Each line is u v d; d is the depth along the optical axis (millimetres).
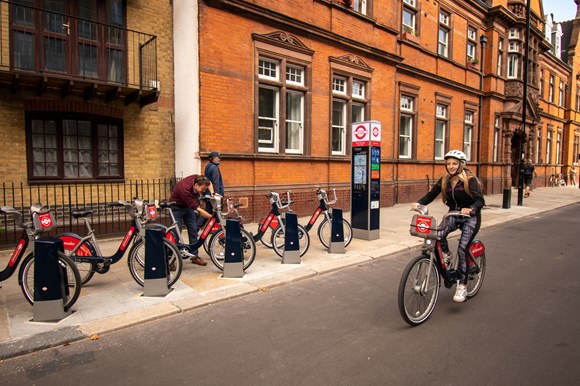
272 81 10414
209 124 9125
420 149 16406
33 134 7590
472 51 20172
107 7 8305
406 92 15398
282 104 10656
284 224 6918
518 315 4523
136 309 4516
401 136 15727
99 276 5762
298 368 3311
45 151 7738
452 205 4793
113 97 8016
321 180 11883
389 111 14258
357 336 3941
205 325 4223
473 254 4852
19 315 4320
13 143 7324
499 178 22016
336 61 12000
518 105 22000
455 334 3990
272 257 7039
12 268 4504
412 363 3389
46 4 7512
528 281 5902
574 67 32781
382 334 3988
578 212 15102
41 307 4141
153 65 9008
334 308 4730
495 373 3221
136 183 8094
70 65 7738
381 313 4566
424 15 16281
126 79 8508
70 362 3426
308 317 4441
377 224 8828
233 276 5750
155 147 9172
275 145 10781
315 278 6004
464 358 3479
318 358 3482
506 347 3695
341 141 12766
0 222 7125
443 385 3043
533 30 23109
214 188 7879
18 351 3520
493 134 21344
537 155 27703
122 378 3164
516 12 22109
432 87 16922
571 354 3555
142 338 3902
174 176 9500
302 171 11305
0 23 7012
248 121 9875
